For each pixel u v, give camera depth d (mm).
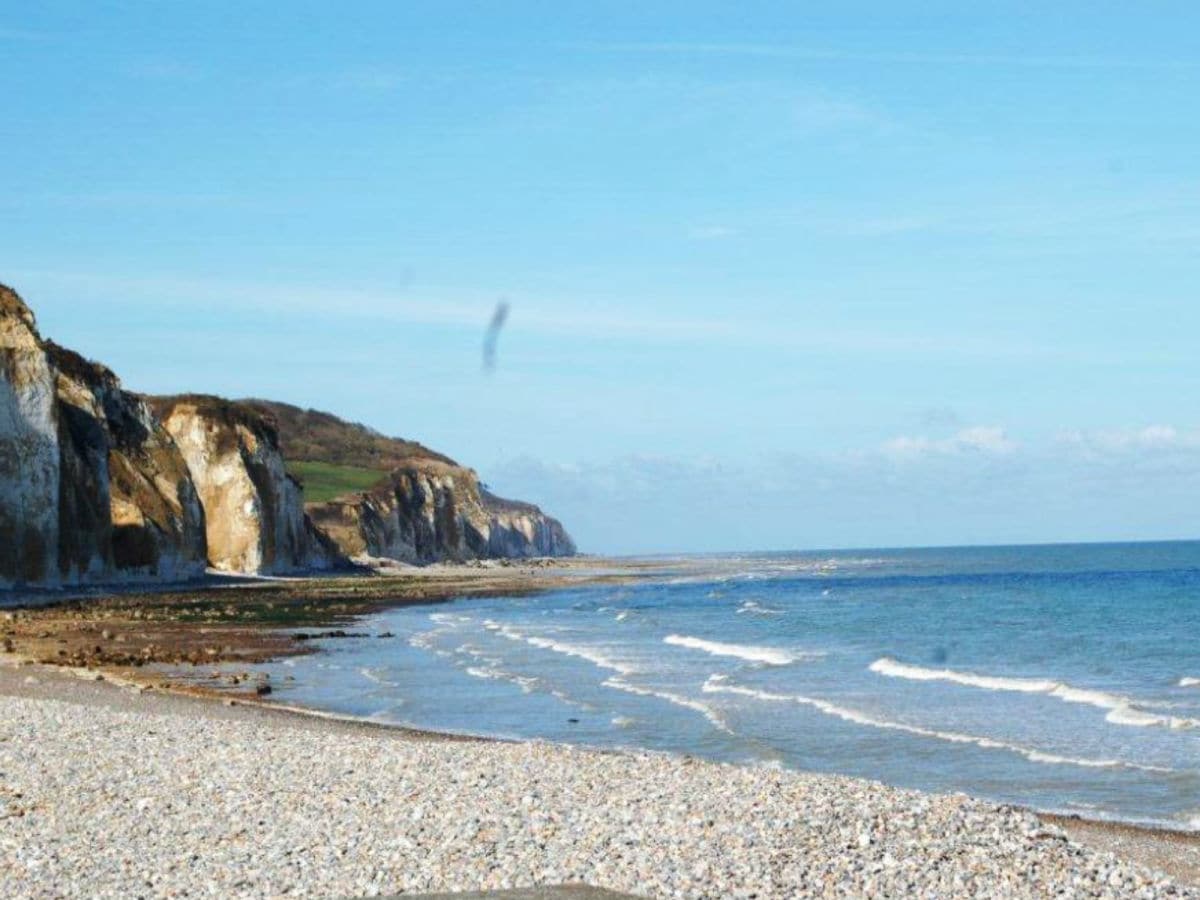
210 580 106875
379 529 173000
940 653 42156
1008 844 14891
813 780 18344
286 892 12711
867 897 12867
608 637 55625
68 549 86250
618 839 14703
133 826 15500
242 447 127750
